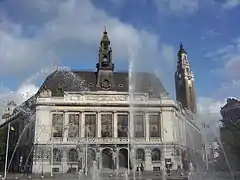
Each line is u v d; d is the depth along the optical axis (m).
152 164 101.06
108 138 101.69
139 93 107.06
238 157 82.56
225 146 84.75
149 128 105.00
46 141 99.62
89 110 103.94
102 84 111.44
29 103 111.94
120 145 101.50
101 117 104.25
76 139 100.88
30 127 106.88
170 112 106.56
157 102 106.81
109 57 114.94
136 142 102.44
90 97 105.12
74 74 113.38
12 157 110.75
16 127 122.56
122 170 95.38
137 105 106.00
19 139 112.12
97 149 100.06
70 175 80.69
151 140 103.62
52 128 101.31
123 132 103.62
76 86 110.31
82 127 102.38
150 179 57.28
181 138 115.75
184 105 169.12
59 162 98.25
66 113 103.12
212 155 89.62
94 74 115.38
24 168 105.12
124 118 105.25
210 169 89.44
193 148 118.75
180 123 117.19
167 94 108.19
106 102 104.81
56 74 113.00
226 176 58.34
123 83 113.38
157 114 106.56
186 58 177.25
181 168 102.88
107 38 116.88
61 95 107.38
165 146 103.38
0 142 102.94
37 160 97.56
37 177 70.88
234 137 83.00
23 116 115.69
